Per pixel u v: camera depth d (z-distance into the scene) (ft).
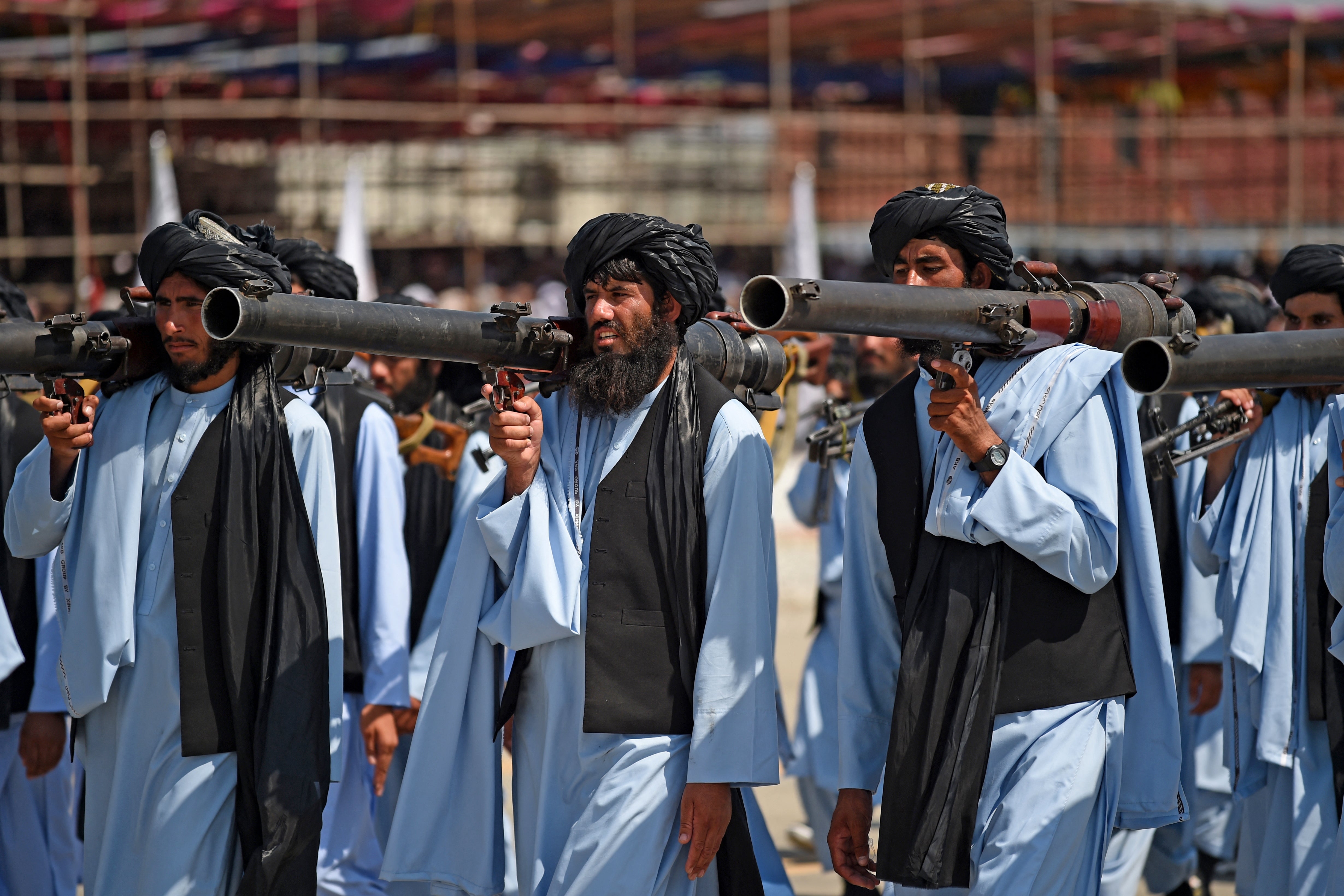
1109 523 28.50
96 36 161.99
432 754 31.07
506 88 194.80
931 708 28.68
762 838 33.04
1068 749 28.55
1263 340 25.63
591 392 29.55
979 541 28.78
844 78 211.20
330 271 45.91
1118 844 42.39
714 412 30.12
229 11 150.92
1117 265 207.82
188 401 32.17
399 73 185.16
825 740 51.49
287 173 187.62
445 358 28.60
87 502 31.86
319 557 32.68
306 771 30.91
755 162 218.59
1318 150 213.05
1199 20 183.01
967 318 26.81
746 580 29.35
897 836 28.63
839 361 53.57
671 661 29.35
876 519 30.86
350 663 42.01
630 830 28.81
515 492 31.04
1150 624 29.60
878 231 30.22
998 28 183.62
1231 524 37.24
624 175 201.57
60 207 172.04
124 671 31.78
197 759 31.14
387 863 30.99
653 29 177.78
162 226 31.35
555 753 30.19
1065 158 212.84
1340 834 32.32
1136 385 24.58
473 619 31.09
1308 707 35.12
